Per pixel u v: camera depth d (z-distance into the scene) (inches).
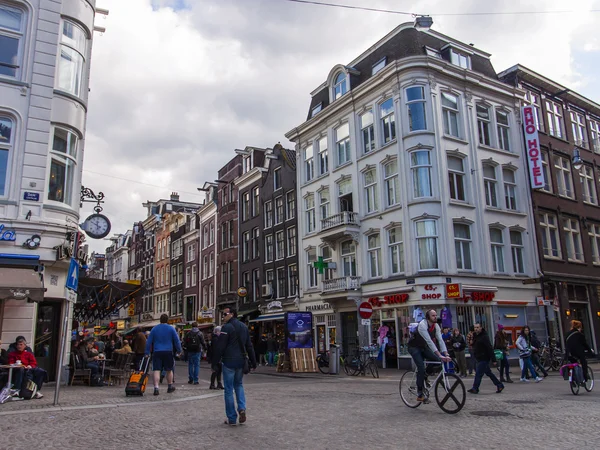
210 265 1804.9
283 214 1387.8
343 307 1114.7
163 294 2237.9
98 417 326.0
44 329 598.9
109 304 855.7
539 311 1057.5
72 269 389.4
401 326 968.3
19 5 603.5
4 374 429.7
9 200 560.7
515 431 268.1
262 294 1422.2
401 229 996.6
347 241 1139.3
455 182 999.0
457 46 1075.9
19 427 289.7
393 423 296.4
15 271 530.6
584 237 1231.5
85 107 655.1
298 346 883.4
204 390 510.9
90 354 633.0
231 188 1702.8
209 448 234.7
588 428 276.2
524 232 1088.8
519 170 1118.4
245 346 304.2
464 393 326.6
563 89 1277.1
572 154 1277.1
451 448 229.1
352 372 790.5
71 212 609.9
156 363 467.5
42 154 585.9
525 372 608.7
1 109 569.3
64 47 636.1
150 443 246.2
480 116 1083.9
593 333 1173.1
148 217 2519.7
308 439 253.8
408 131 996.6
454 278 935.7
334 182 1187.9
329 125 1224.8
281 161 1425.9
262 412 350.0
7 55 589.9
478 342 464.1
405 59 999.6
